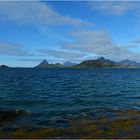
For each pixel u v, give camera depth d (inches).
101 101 1149.1
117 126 624.1
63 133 572.1
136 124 642.8
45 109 909.8
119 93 1499.8
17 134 566.3
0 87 1766.7
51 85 2080.5
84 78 3321.9
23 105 998.4
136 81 2689.5
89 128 610.5
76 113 830.5
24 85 2014.0
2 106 948.0
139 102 1125.7
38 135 557.6
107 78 3339.1
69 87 1908.2
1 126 644.1
